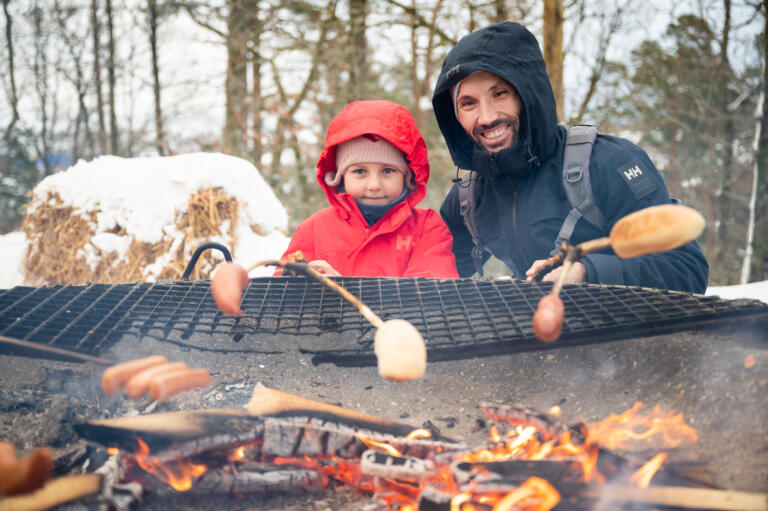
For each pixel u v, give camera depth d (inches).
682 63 445.7
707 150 605.6
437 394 62.6
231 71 400.8
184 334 67.7
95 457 46.6
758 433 40.3
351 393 64.1
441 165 416.8
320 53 397.1
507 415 47.6
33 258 173.6
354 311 70.1
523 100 82.0
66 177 170.7
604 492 34.2
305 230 108.3
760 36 359.3
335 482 46.6
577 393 56.9
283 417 47.8
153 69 426.9
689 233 36.4
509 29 84.1
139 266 157.2
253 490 43.2
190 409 60.7
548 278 74.4
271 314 70.9
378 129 97.4
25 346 57.1
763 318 54.7
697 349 52.4
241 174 168.9
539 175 88.0
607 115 403.9
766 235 304.7
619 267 73.2
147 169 164.2
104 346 62.2
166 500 42.2
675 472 40.8
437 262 98.3
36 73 526.9
